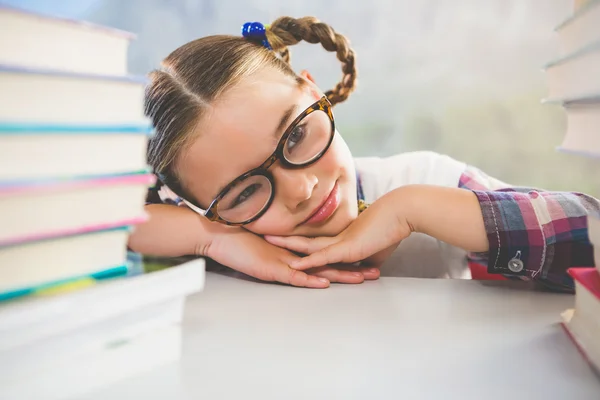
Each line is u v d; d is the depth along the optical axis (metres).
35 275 0.33
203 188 0.79
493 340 0.44
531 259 0.63
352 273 0.67
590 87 0.39
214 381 0.36
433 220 0.67
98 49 0.35
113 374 0.36
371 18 1.52
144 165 0.38
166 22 1.49
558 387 0.35
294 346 0.43
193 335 0.46
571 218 0.64
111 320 0.35
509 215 0.65
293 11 1.52
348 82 1.02
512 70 1.51
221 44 0.82
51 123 0.31
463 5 1.50
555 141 1.51
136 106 0.37
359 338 0.45
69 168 0.33
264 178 0.75
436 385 0.36
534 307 0.53
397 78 1.55
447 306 0.54
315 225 0.80
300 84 0.81
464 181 1.07
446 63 1.53
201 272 0.40
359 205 0.98
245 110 0.74
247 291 0.62
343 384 0.36
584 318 0.42
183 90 0.79
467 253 0.98
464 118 1.55
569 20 0.43
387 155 1.57
